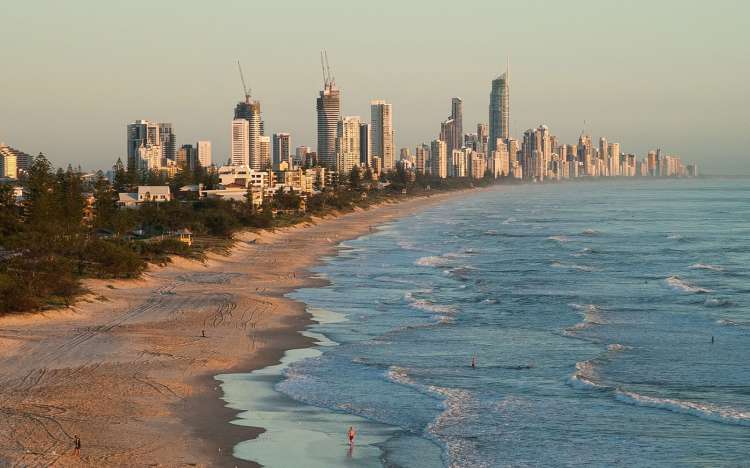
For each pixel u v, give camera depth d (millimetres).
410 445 58000
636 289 132250
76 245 136625
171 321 100562
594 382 74125
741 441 58719
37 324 94625
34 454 51938
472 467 53938
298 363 81375
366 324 102562
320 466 53750
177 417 62594
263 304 114750
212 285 133375
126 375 73500
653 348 88875
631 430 61156
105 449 54031
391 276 149125
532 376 77000
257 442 57906
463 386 73312
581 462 54750
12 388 67562
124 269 133625
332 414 64938
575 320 104875
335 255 186625
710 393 71250
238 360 81938
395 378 75500
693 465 54156
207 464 53125
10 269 115375
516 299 122375
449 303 119188
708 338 94188
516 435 60000
